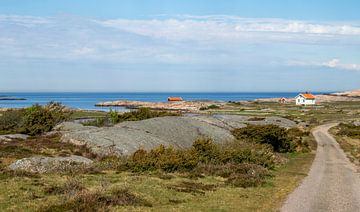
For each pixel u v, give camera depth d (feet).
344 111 542.16
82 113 389.80
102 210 55.06
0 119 181.68
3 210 53.98
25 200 59.52
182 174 95.04
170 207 60.64
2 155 111.34
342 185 91.04
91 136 133.18
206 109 553.23
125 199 61.36
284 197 74.13
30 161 92.89
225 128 200.44
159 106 653.30
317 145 213.46
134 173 92.48
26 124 167.43
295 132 264.31
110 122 217.15
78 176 82.23
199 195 71.36
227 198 70.44
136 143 131.13
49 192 65.21
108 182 75.77
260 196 73.92
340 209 65.82
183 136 156.46
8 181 73.10
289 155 165.78
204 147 118.42
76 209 54.39
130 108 637.30
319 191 82.02
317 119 409.28
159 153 107.24
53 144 130.62
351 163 139.85
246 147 141.08
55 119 179.32
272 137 174.09
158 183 79.46
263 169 106.22
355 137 261.24
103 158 115.55
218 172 98.53
